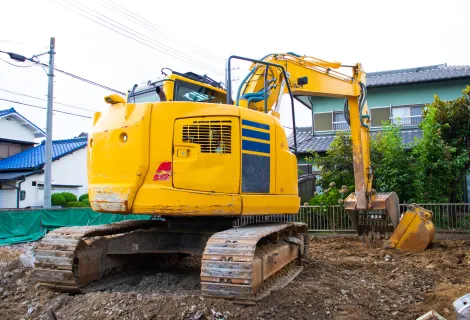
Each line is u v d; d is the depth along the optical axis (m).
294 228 6.43
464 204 11.52
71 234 5.23
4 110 25.19
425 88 18.03
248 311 4.00
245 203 4.95
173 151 4.82
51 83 16.06
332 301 4.78
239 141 5.01
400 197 12.84
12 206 21.19
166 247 5.66
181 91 6.26
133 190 4.76
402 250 8.85
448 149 12.41
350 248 9.63
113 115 5.18
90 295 4.73
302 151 17.66
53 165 23.27
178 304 4.16
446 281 6.38
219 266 4.08
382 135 14.28
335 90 8.38
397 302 5.17
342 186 12.72
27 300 5.22
